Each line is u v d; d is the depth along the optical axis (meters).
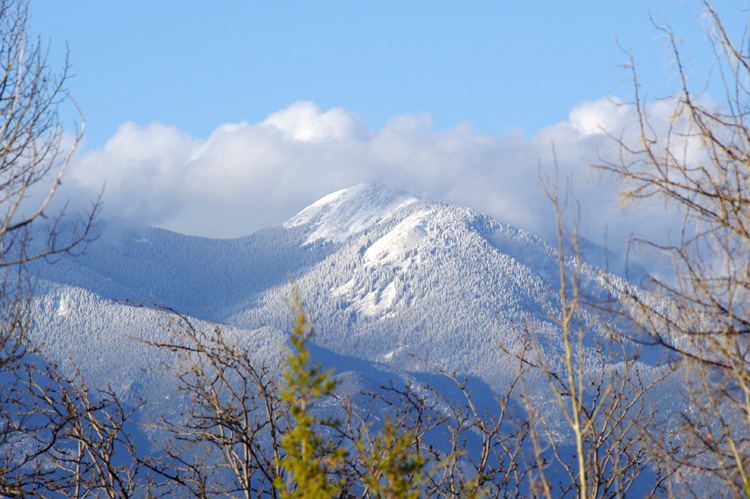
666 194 7.27
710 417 6.94
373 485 7.96
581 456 7.42
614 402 9.27
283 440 7.55
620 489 9.22
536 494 8.18
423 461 8.17
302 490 7.27
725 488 6.95
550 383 8.05
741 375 6.55
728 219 7.01
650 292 7.07
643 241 7.29
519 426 9.36
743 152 7.17
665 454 7.58
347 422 9.48
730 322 6.83
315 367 7.33
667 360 7.67
